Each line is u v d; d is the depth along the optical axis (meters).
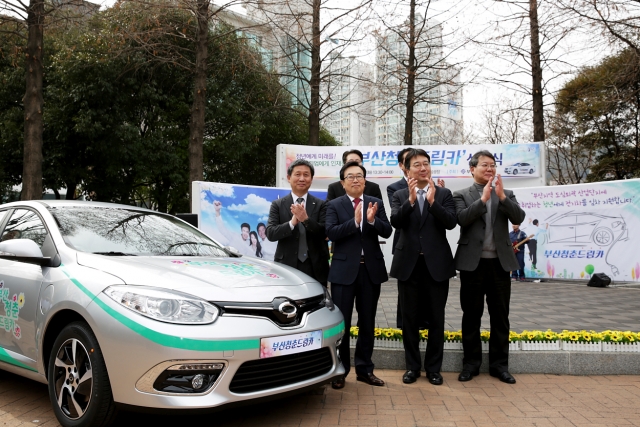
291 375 3.12
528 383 4.08
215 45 16.11
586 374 4.30
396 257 4.23
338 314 3.62
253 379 2.91
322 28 12.63
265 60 13.99
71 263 3.29
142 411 2.70
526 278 11.37
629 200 10.38
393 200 4.39
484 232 4.21
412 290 4.18
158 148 17.36
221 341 2.74
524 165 11.28
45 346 3.26
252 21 13.18
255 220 9.64
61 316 3.18
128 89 16.61
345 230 3.99
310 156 11.36
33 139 10.16
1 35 11.92
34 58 10.28
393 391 3.92
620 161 22.77
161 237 4.03
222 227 9.10
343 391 3.93
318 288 3.62
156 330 2.69
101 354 2.82
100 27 15.22
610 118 22.38
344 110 15.99
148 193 21.88
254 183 22.25
